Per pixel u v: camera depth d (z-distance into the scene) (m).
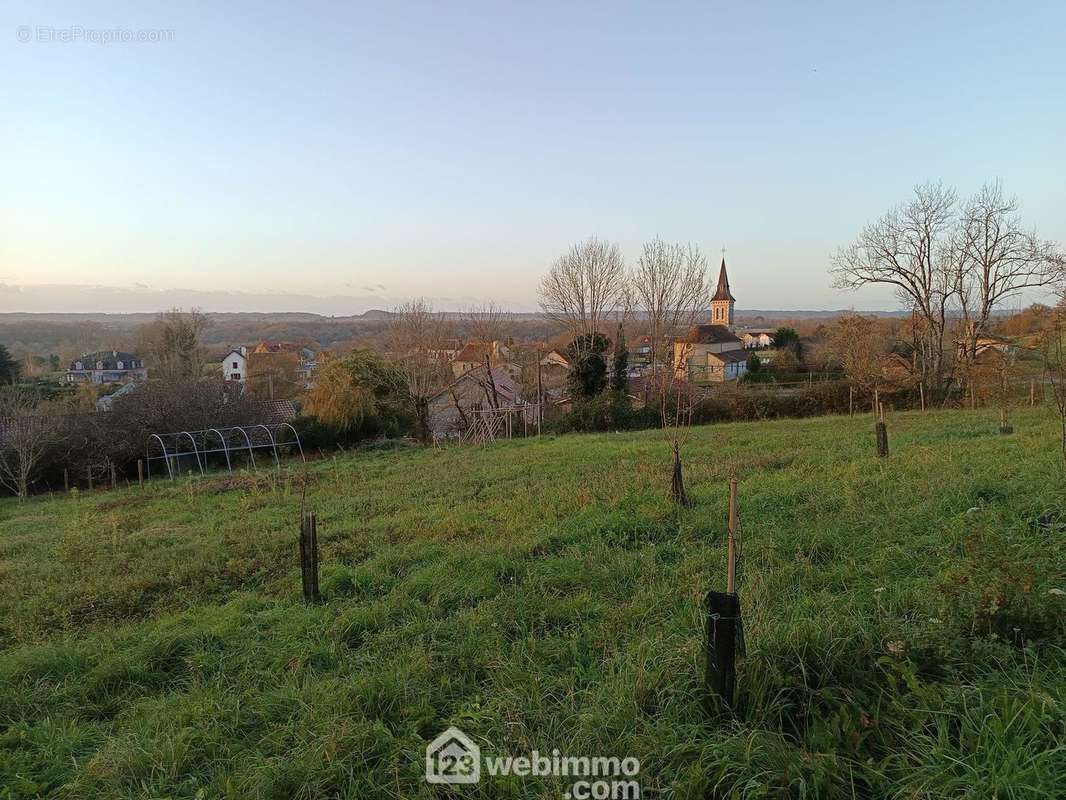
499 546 6.73
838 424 18.58
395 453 19.56
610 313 33.66
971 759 2.55
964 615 3.53
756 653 3.41
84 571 7.45
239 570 6.98
